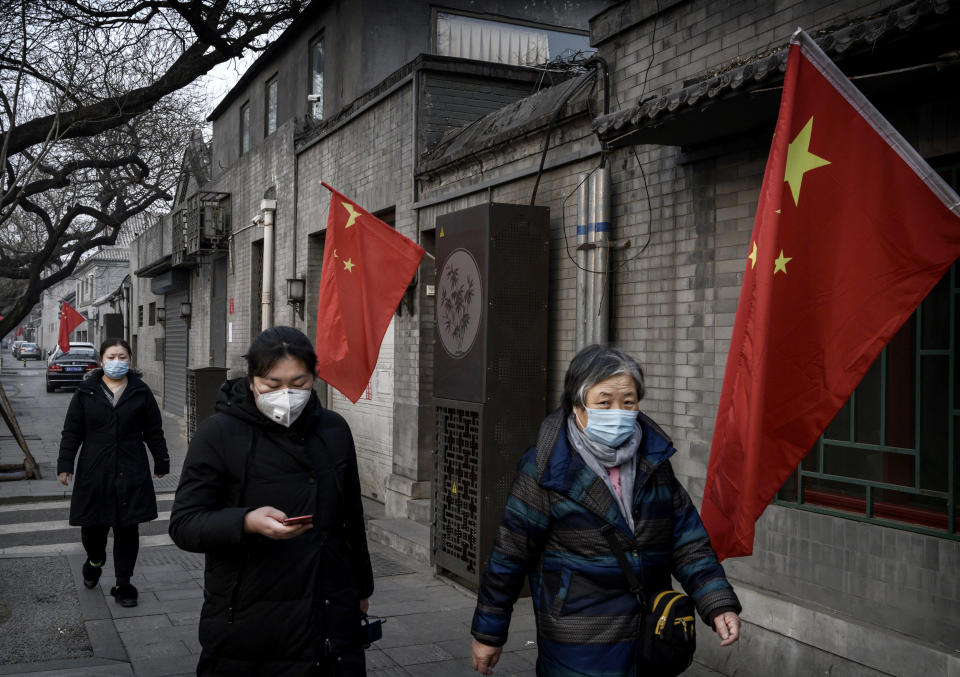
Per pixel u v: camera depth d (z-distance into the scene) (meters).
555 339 6.62
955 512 3.82
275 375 2.70
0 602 6.15
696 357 5.20
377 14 11.47
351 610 2.80
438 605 6.31
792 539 4.60
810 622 4.34
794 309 3.07
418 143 9.03
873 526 4.16
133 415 6.23
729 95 4.04
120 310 37.22
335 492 2.81
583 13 12.66
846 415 4.43
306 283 12.51
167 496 10.91
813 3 4.37
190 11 13.14
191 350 21.36
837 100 3.04
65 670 4.74
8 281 43.38
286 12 14.07
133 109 14.09
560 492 2.72
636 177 5.75
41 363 69.44
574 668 2.63
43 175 20.09
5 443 16.45
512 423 6.35
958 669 3.63
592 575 2.69
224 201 16.92
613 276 5.94
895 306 3.00
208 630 2.68
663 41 5.49
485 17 12.07
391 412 10.34
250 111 16.28
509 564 2.83
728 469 3.13
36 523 9.12
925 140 3.92
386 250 7.01
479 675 4.88
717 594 2.67
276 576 2.65
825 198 3.05
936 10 3.04
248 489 2.73
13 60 12.51
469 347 6.50
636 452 2.81
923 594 3.90
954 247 2.89
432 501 7.22
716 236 5.06
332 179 11.62
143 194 26.86
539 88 9.52
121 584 6.16
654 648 2.53
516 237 6.33
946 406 3.92
